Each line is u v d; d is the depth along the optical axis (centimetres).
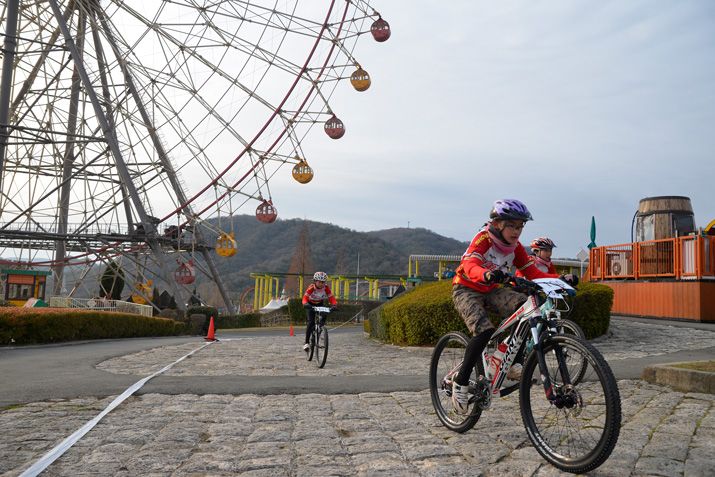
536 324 388
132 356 1202
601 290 1270
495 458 391
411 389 686
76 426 501
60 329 1852
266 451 423
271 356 1200
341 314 4994
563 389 359
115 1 3030
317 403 610
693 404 546
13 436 468
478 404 441
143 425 505
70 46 3158
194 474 371
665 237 2017
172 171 3588
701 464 364
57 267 4297
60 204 4009
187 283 3753
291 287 9075
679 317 1642
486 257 446
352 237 18412
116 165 3434
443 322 1295
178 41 3073
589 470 340
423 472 368
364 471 372
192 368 961
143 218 3650
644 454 389
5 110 3062
